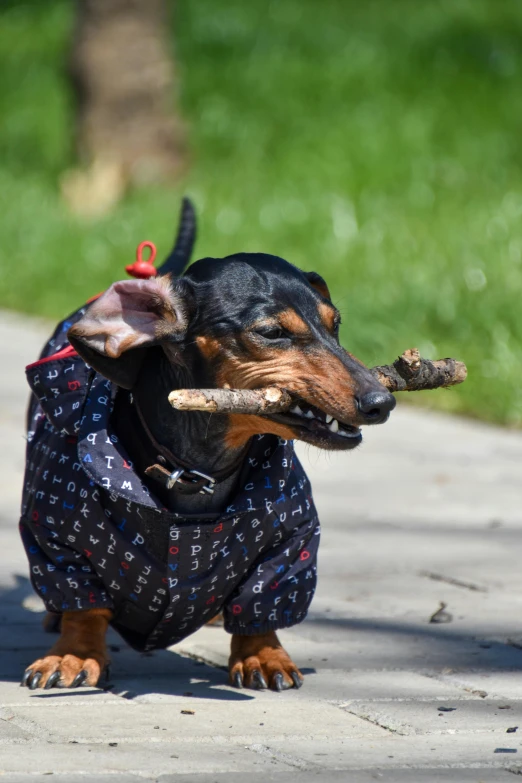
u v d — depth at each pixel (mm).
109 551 7566
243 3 49031
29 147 39750
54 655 8078
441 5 46531
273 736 7004
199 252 26625
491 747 6812
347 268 24297
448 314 20891
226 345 7465
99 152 34281
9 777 6215
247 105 38562
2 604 10062
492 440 17188
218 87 40156
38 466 7922
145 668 8500
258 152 35125
